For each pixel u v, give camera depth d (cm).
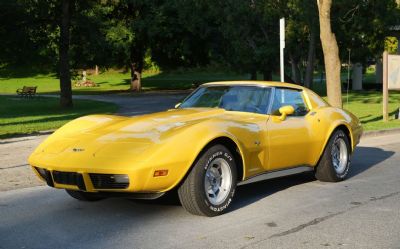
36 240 520
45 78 6375
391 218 593
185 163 546
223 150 585
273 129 657
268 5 2791
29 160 603
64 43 2611
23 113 2223
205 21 3534
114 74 7369
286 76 3328
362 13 2878
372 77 6838
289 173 702
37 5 2567
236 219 587
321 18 1532
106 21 4072
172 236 527
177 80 6166
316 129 736
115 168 522
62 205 663
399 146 1237
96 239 521
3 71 6706
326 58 1548
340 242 507
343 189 750
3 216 613
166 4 3900
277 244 501
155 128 595
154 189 539
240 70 3562
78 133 629
